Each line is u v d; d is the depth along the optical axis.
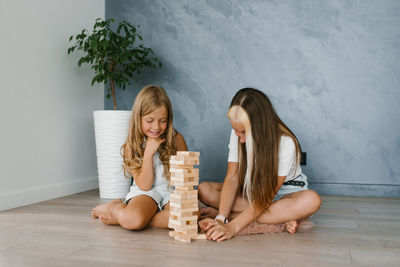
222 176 2.75
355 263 1.11
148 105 1.56
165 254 1.18
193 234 1.34
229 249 1.24
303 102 2.59
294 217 1.46
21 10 2.05
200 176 2.79
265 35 2.65
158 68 2.85
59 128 2.39
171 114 1.66
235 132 1.45
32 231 1.46
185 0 2.80
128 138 1.67
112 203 1.59
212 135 2.76
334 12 2.54
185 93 2.80
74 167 2.55
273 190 1.41
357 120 2.52
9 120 1.96
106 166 2.31
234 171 1.57
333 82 2.55
